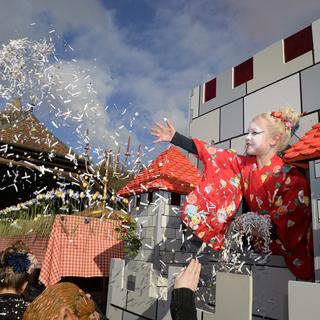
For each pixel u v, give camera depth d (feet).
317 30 12.28
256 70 14.40
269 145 11.36
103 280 19.52
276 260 10.84
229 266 11.68
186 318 4.48
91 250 16.25
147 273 12.59
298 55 12.80
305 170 10.80
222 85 16.02
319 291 7.20
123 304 13.70
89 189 18.10
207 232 11.72
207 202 11.75
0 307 5.37
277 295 10.12
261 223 10.55
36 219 17.99
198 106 17.26
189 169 15.87
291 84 12.85
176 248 14.07
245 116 14.51
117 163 13.00
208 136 16.30
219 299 9.18
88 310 3.84
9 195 30.76
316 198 8.78
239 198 12.19
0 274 5.91
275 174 10.97
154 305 11.78
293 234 10.12
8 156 23.15
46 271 15.29
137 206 15.93
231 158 12.37
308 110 12.05
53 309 3.69
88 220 16.43
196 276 4.92
